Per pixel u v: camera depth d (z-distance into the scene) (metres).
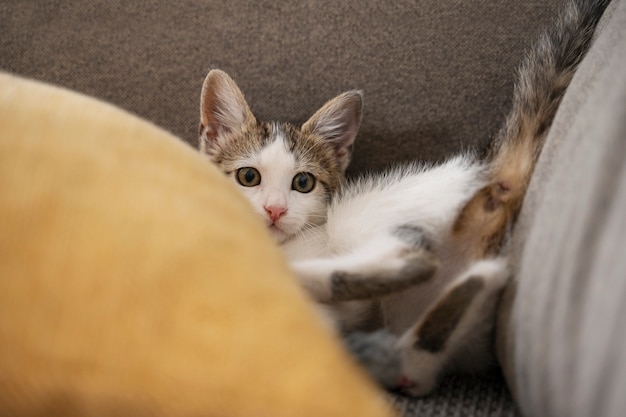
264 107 0.49
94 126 0.32
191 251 0.27
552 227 0.34
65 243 0.26
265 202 0.49
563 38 0.44
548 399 0.31
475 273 0.38
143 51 0.48
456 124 0.47
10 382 0.24
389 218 0.43
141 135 0.32
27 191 0.27
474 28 0.46
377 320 0.40
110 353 0.24
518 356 0.34
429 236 0.41
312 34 0.47
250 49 0.48
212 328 0.25
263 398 0.24
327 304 0.39
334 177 0.51
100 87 0.48
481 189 0.42
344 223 0.45
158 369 0.24
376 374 0.36
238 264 0.27
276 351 0.25
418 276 0.39
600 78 0.36
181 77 0.48
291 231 0.49
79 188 0.28
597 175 0.33
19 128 0.30
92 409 0.24
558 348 0.31
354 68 0.47
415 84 0.47
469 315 0.37
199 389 0.24
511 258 0.38
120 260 0.26
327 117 0.50
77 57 0.48
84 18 0.48
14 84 0.33
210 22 0.47
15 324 0.24
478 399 0.37
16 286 0.25
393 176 0.46
